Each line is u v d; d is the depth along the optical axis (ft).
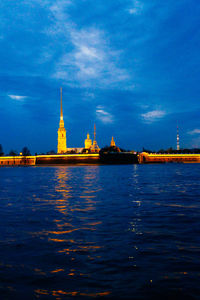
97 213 68.33
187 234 47.52
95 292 27.07
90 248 40.14
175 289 27.40
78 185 160.86
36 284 28.89
